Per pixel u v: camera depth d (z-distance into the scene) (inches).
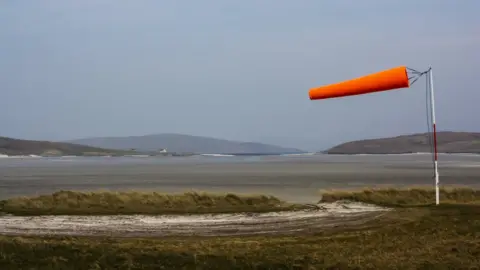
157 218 812.0
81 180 2778.1
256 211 881.5
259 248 562.6
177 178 3016.7
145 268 483.2
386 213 819.4
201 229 716.0
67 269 482.6
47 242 586.2
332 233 663.8
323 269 469.4
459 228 647.8
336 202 997.2
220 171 4256.9
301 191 1689.2
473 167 4530.0
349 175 3253.0
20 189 1925.4
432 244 566.9
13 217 821.2
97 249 547.8
